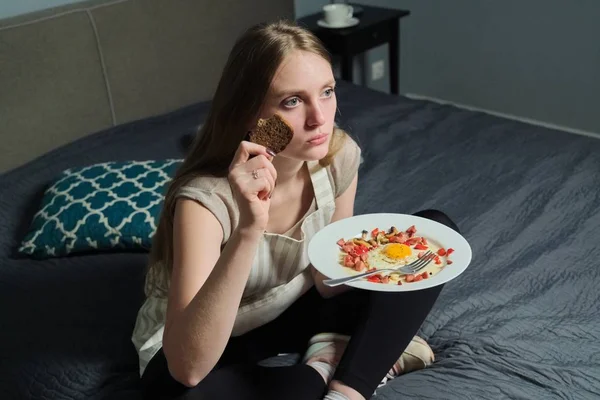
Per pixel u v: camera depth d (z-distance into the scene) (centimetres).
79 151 233
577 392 128
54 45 237
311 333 145
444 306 150
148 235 177
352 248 135
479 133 233
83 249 179
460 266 128
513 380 130
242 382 122
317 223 142
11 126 232
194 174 126
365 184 205
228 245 111
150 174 193
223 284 110
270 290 138
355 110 258
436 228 140
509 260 166
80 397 137
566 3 319
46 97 238
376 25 321
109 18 249
